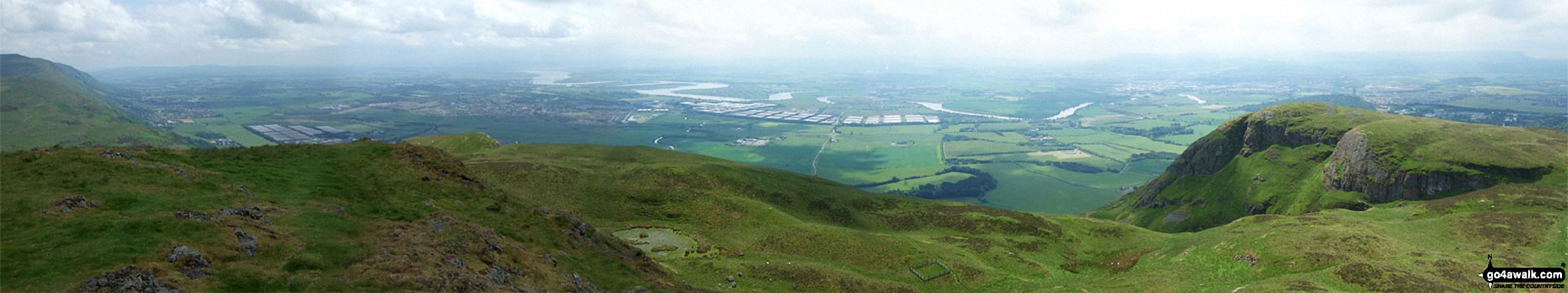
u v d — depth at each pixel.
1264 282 80.62
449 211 65.56
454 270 45.47
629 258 74.88
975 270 105.12
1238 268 91.25
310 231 48.56
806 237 115.56
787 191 161.38
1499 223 106.56
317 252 44.31
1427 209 158.25
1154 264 102.25
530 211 74.00
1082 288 92.12
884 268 104.56
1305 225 139.88
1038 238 137.62
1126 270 107.75
